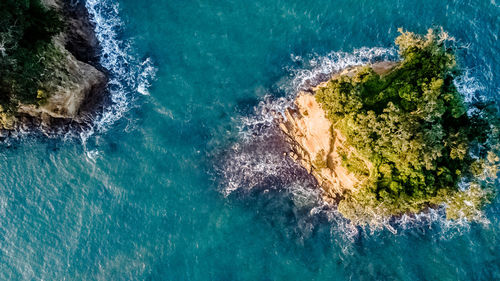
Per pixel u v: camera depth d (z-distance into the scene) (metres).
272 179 32.53
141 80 32.66
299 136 31.48
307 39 31.94
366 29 31.56
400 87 26.00
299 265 32.03
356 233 32.03
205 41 32.31
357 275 31.84
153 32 32.47
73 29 31.59
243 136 32.50
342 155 28.09
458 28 31.52
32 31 27.05
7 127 31.08
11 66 25.14
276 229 32.44
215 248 32.47
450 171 26.91
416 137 24.94
